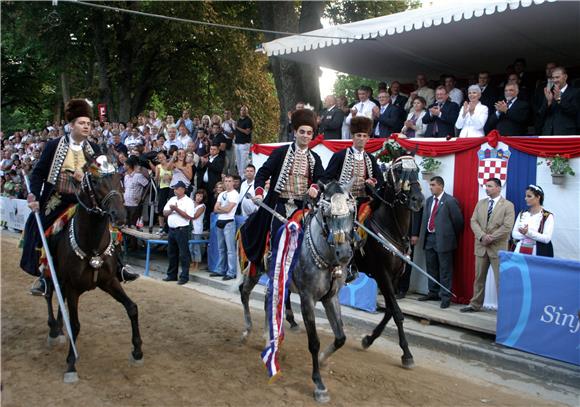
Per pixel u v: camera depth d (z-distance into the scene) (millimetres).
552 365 5984
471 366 6355
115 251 5641
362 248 6418
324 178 5789
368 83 29688
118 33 24469
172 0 22422
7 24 24219
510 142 7672
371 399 5070
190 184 12188
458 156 8297
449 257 8047
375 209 6539
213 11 23516
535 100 8867
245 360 5965
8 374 5359
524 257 6391
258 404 4859
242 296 6676
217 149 12211
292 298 9195
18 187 18250
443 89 9305
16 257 12016
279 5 14547
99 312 7715
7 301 8250
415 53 10969
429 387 5473
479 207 7758
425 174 8633
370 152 9195
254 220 6133
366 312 8344
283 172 5742
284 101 14867
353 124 6238
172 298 8812
